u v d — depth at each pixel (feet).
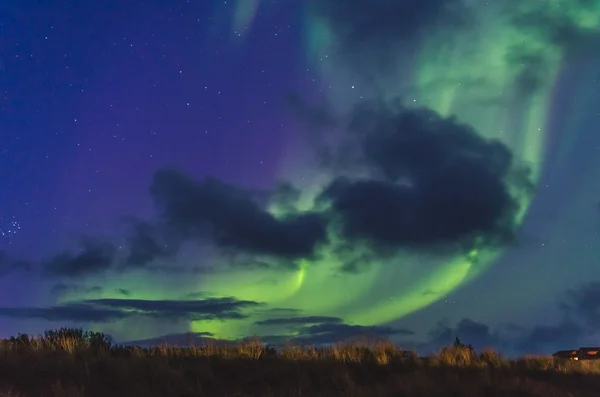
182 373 50.16
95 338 57.47
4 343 51.55
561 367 67.72
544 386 57.52
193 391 47.57
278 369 54.60
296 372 54.49
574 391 58.54
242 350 57.93
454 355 64.49
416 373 55.62
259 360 56.65
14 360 46.47
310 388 51.65
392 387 52.47
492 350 68.03
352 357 58.75
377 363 58.70
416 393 51.19
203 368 52.65
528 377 61.11
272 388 51.34
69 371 46.34
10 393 39.47
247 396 48.47
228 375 53.16
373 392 51.11
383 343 62.39
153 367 49.96
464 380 57.26
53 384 43.11
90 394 43.80
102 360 49.44
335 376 54.44
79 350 52.13
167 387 47.16
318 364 56.65
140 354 54.39
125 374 47.42
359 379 55.67
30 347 51.49
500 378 58.95
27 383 43.78
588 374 65.82
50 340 54.95
